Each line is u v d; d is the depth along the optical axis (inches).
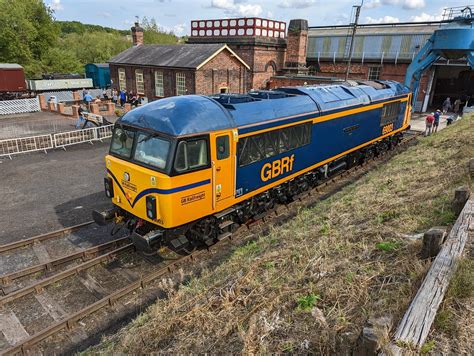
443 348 137.5
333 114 490.3
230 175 343.0
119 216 350.3
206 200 323.6
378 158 706.2
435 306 147.6
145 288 304.5
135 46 1352.1
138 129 314.8
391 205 319.9
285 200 468.8
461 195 249.0
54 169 587.8
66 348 246.1
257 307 199.0
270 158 392.8
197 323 203.0
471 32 807.7
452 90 1514.5
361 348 131.3
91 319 270.8
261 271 249.4
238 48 1183.6
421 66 922.1
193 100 338.0
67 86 1562.5
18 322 265.0
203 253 354.3
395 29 1270.9
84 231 394.3
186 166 298.4
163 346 198.1
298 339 167.3
